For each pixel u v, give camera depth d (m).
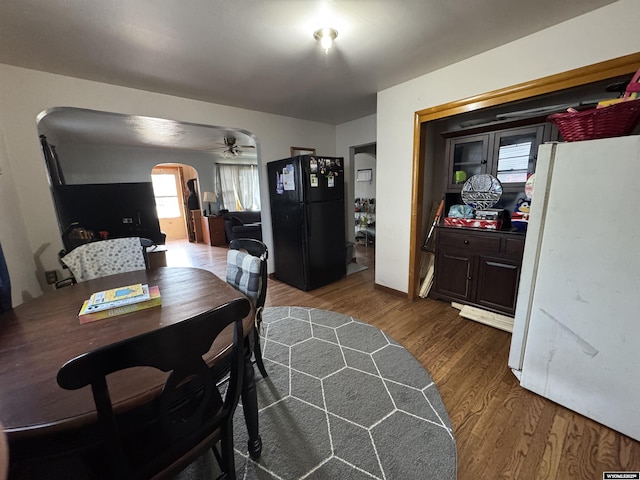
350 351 2.05
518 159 2.36
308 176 3.12
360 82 2.55
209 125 3.05
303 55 1.98
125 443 0.87
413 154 2.66
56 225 2.22
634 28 1.50
